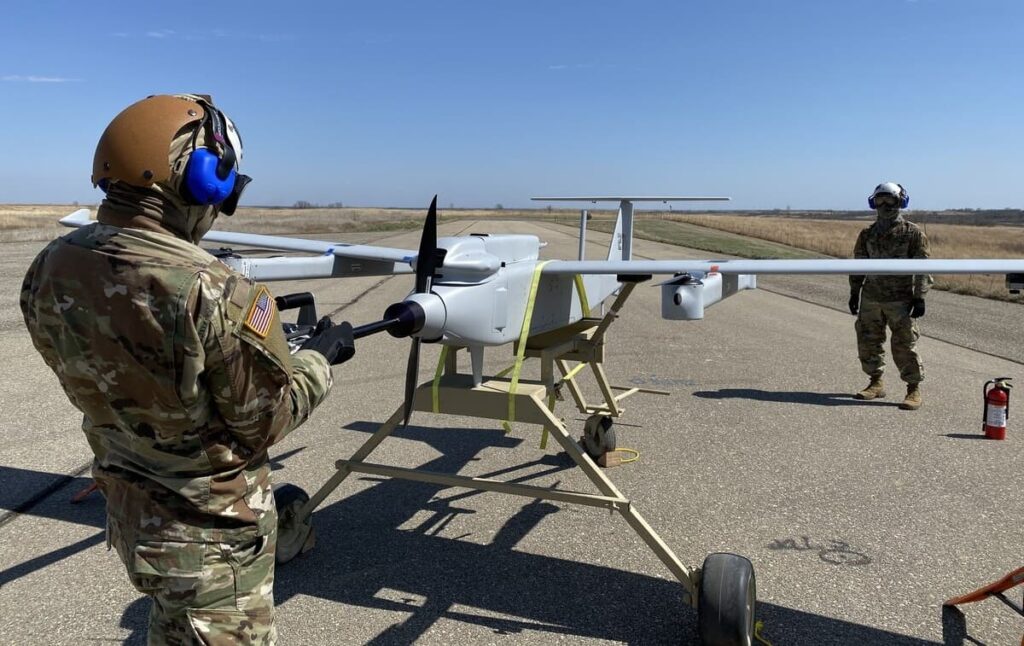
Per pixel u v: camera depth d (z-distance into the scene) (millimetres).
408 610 2965
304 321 2936
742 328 10398
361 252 4398
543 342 4172
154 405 1463
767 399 6426
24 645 2672
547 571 3332
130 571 1595
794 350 8750
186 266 1435
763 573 3291
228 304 1454
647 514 3949
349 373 7262
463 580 3234
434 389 3295
